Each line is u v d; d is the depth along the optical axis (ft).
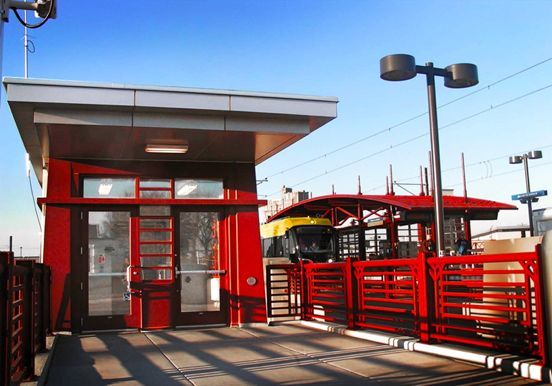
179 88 32.48
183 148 38.11
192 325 39.99
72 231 38.50
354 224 110.32
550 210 79.71
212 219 41.68
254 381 23.27
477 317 26.50
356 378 23.53
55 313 37.29
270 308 42.88
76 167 39.58
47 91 30.17
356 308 36.68
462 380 22.79
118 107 31.65
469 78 41.70
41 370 24.52
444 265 28.68
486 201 98.07
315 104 35.12
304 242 92.07
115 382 23.34
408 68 40.16
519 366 23.27
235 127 34.60
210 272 40.68
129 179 40.86
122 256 39.29
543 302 22.58
